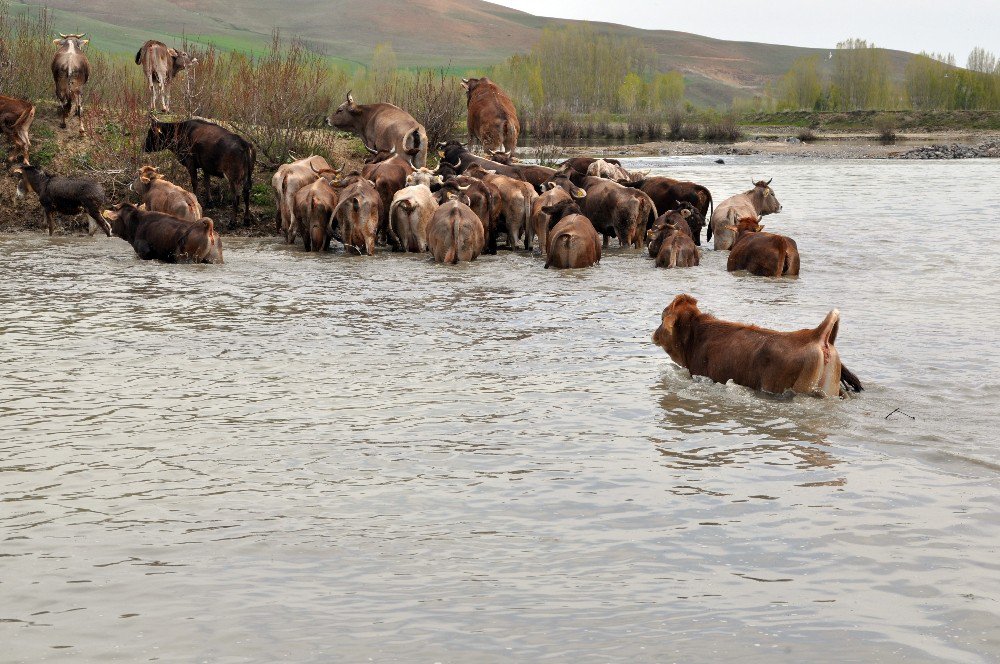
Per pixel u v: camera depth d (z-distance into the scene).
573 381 10.22
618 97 157.38
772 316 13.48
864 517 6.68
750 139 90.81
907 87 137.12
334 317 13.60
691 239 18.94
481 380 10.31
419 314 13.84
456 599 5.59
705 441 8.30
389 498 7.11
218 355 11.38
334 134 28.92
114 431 8.62
